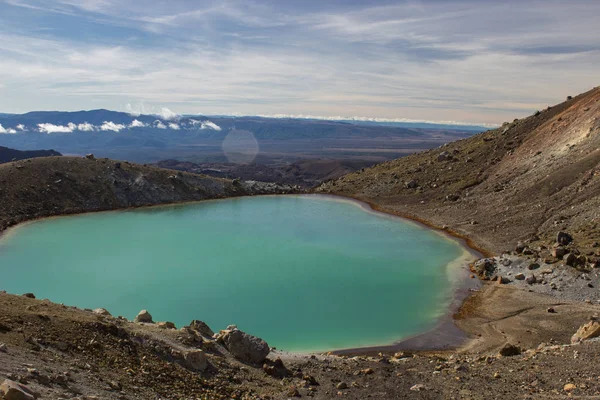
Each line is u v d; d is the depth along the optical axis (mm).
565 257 49500
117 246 71250
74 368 17375
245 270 59062
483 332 39719
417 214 93125
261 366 26406
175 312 45000
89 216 96000
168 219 93562
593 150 79625
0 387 11992
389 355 35688
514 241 66125
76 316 23625
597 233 55281
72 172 108938
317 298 49156
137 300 48188
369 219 92625
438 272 57531
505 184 90375
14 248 69688
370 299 48750
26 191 97375
